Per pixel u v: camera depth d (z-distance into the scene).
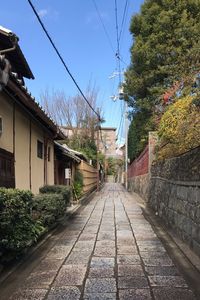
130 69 21.23
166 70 18.83
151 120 19.22
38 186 13.23
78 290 5.76
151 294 5.55
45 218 10.22
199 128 10.11
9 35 8.93
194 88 11.61
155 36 19.36
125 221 13.41
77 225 12.52
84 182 27.48
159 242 9.50
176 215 10.62
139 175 27.50
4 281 6.26
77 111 37.53
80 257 7.92
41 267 7.13
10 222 6.32
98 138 39.19
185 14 18.92
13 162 10.08
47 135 14.90
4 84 7.42
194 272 6.73
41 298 5.43
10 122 9.94
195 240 8.17
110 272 6.73
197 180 8.32
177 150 11.95
